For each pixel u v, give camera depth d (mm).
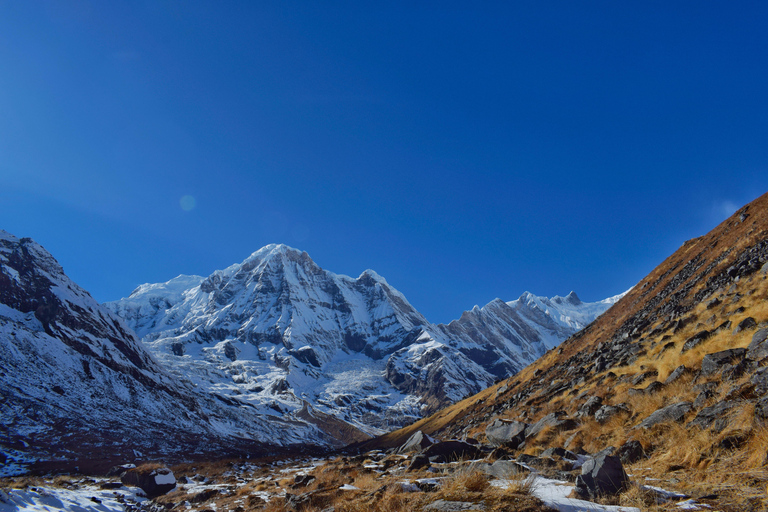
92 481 32094
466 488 7723
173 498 24000
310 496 12047
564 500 6875
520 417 27625
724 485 6773
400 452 21281
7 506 16188
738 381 10898
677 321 23234
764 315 14469
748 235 32000
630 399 15969
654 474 8844
